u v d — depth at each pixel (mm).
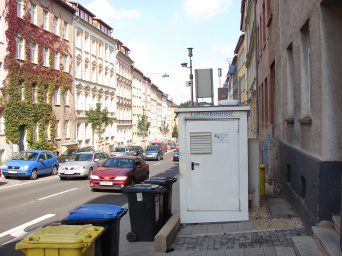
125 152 37781
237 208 7883
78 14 43031
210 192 7984
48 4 34344
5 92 27750
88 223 4598
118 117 59531
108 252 4641
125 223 9297
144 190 7336
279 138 11383
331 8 5582
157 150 43500
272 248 5938
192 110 7992
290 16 8398
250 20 30641
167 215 8414
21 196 14094
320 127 5738
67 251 3611
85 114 42188
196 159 8031
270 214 7758
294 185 8086
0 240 7766
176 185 17703
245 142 7891
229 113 7938
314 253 5105
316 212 5742
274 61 12898
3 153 27609
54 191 15547
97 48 48688
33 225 9164
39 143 31703
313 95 6152
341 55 5605
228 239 6727
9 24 28141
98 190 15836
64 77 37312
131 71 69125
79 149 30531
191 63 21875
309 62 7109
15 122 28578
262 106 19219
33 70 31188
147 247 6938
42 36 32875
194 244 6684
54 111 35438
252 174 8789
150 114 89625
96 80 48250
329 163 5594
